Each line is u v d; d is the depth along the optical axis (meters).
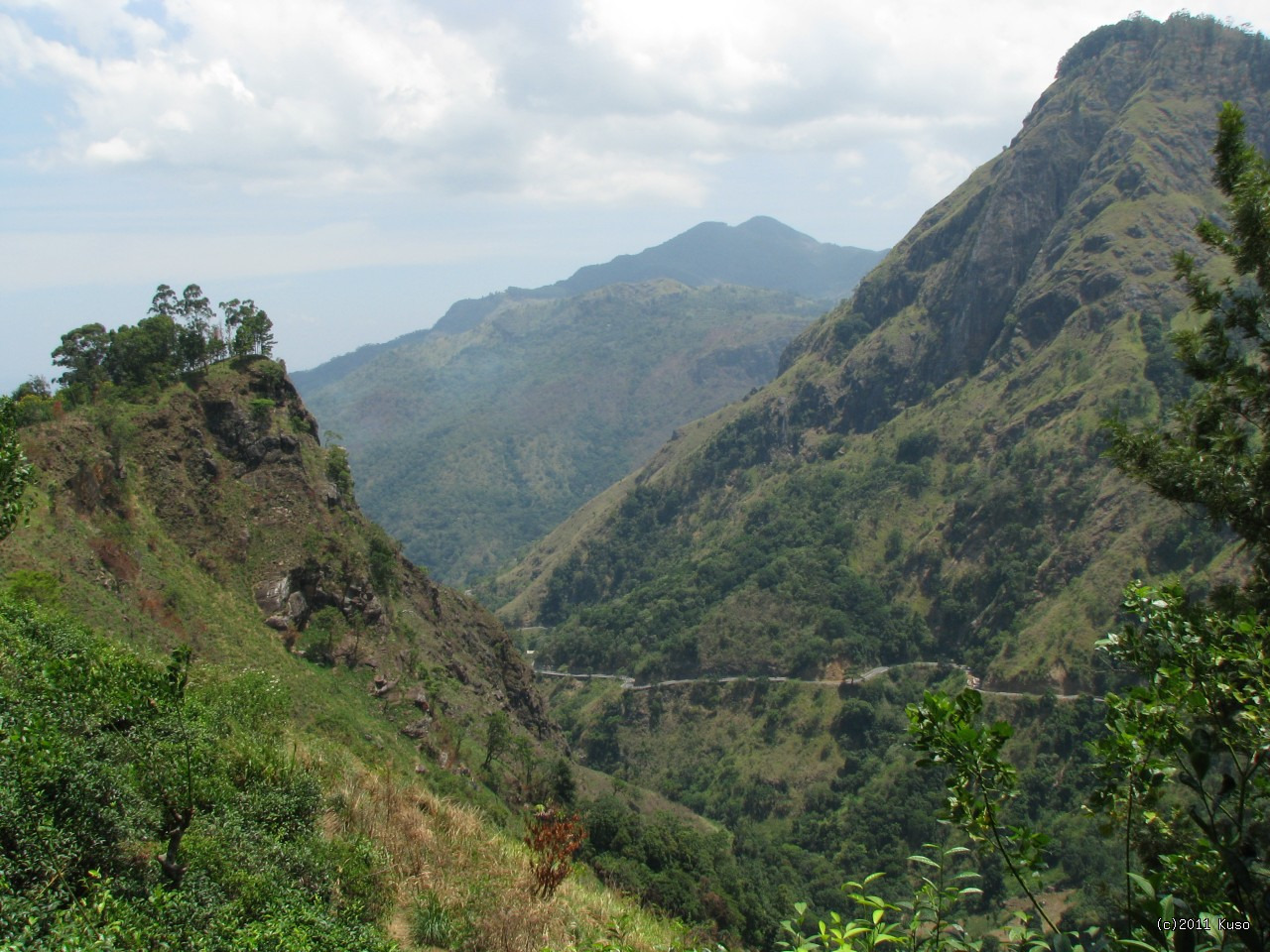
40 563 32.12
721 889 44.12
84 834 9.19
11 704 10.46
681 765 110.50
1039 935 5.76
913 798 83.38
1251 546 11.85
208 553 47.16
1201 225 12.52
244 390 56.69
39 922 7.61
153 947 8.23
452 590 83.94
